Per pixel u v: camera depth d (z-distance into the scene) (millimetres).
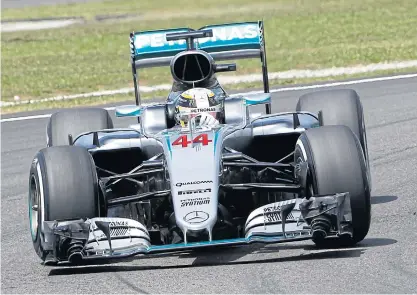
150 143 31234
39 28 161750
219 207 27344
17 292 25484
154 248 25484
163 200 29062
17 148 55250
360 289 22406
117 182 31344
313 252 26766
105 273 26500
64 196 26547
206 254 27750
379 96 61938
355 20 128250
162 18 156875
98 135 32344
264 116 30906
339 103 32938
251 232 25953
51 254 26484
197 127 29500
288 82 77438
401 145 45312
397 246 26688
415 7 136000
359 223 26391
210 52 36750
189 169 27000
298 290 22703
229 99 30953
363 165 26484
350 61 88688
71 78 95375
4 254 31422
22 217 37844
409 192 35500
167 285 24250
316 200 25453
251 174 30156
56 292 24828
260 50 36469
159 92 78688
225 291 23141
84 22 165625
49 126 35125
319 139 26812
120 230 26562
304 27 126812
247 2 161625
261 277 24203
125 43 130625
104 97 78562
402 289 22203
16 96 84500
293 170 31250
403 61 84812
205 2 166000
